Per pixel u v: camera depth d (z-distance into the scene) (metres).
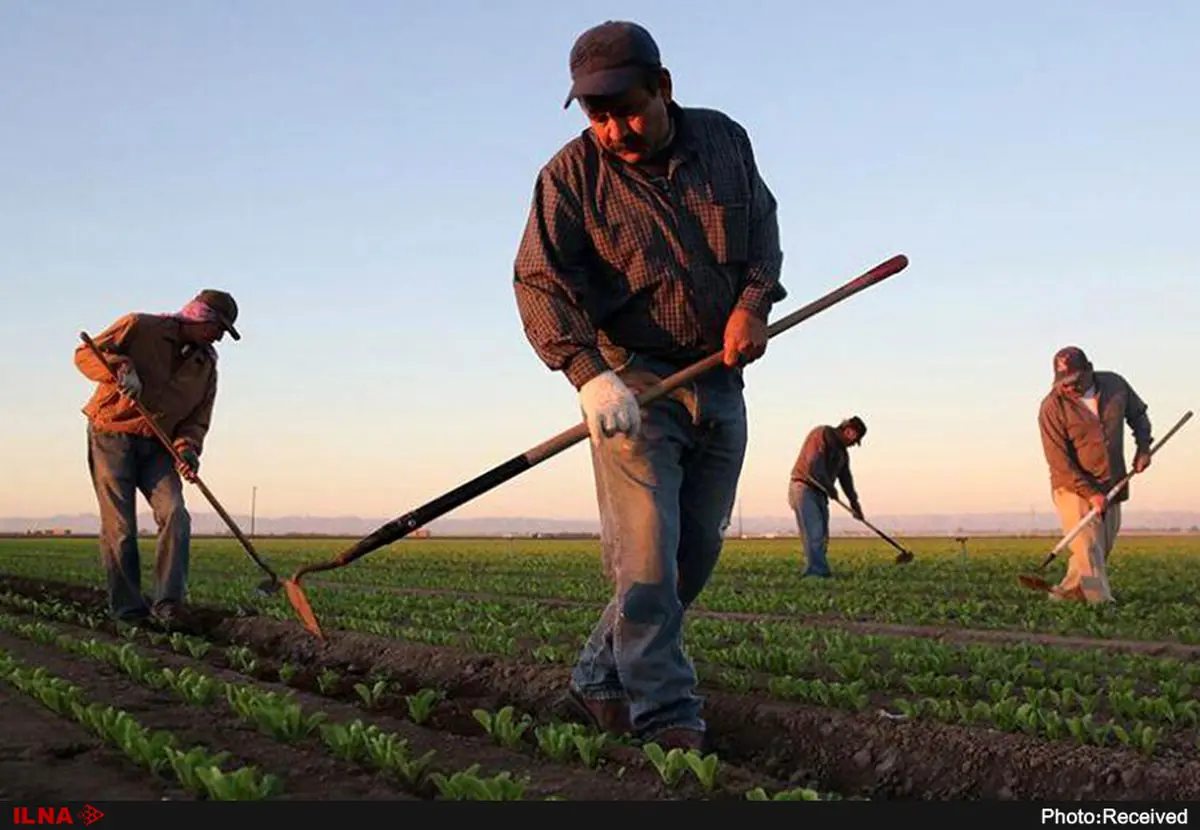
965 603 10.16
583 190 4.10
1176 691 5.13
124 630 7.51
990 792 3.91
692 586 4.48
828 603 10.34
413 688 5.86
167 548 8.21
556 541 62.94
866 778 4.18
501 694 5.46
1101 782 3.78
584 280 4.16
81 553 23.67
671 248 4.12
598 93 3.79
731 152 4.22
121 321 7.93
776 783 3.72
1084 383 10.03
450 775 3.64
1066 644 7.54
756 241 4.27
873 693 5.42
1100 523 10.26
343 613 8.79
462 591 12.58
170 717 4.38
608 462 4.07
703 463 4.27
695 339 4.20
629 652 4.05
